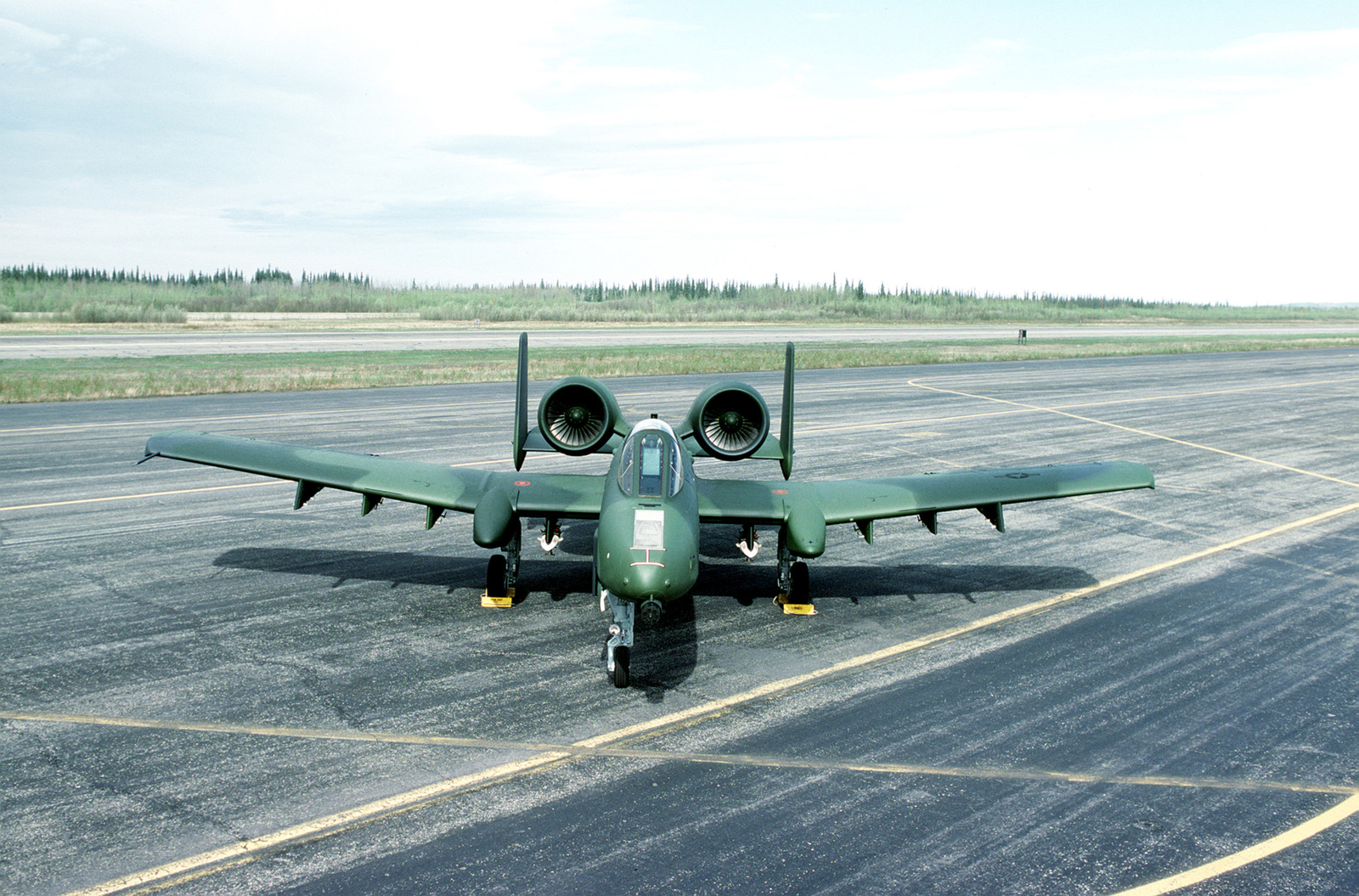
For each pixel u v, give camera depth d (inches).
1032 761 342.0
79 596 516.7
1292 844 288.7
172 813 295.4
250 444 544.1
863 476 900.6
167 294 6771.7
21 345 2464.3
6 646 439.8
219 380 1630.2
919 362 2336.4
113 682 400.5
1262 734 367.9
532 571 585.6
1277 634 486.3
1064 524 739.4
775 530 710.5
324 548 629.3
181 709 374.3
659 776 325.1
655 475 425.4
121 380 1578.5
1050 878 267.4
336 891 255.4
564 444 492.1
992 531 716.0
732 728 365.4
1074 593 557.3
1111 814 304.3
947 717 379.2
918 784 323.0
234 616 489.7
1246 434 1210.6
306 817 294.2
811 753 344.8
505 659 434.9
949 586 569.6
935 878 266.2
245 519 704.4
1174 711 388.8
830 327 4655.5
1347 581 586.6
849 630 485.4
